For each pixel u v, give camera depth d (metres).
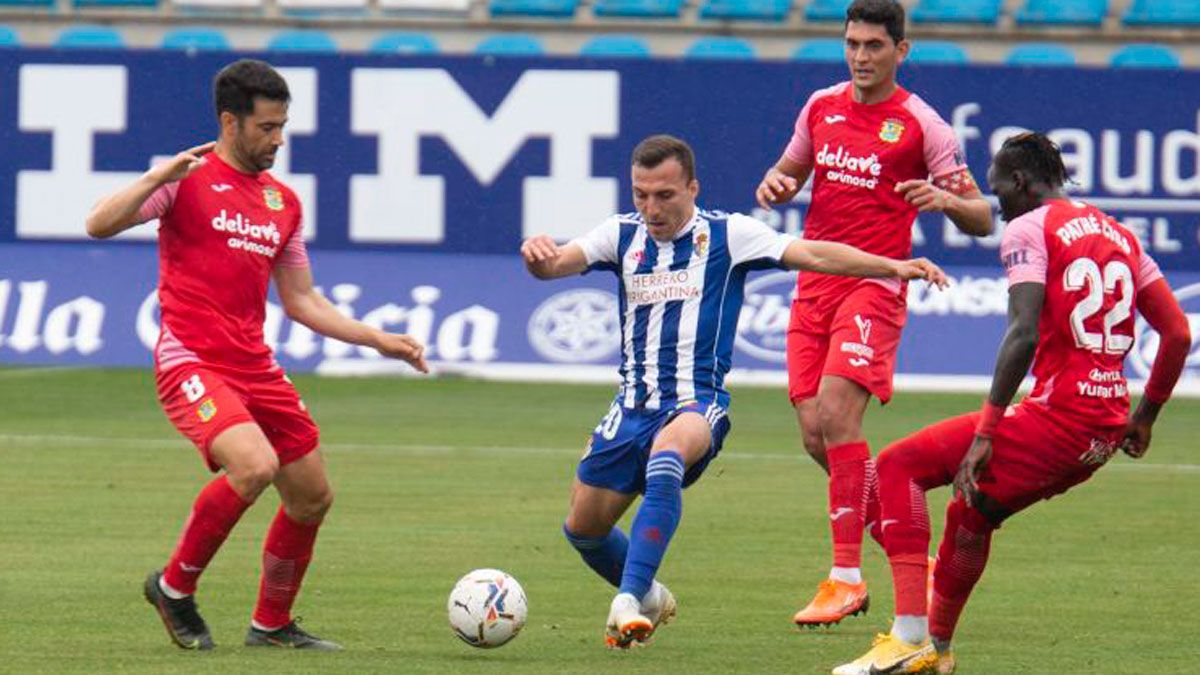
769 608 28.92
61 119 71.62
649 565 23.38
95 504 39.66
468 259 70.31
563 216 70.62
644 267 25.17
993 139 68.94
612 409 25.44
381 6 81.56
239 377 24.31
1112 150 68.62
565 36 80.62
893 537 22.97
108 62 71.62
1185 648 25.47
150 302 69.50
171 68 71.69
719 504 41.31
